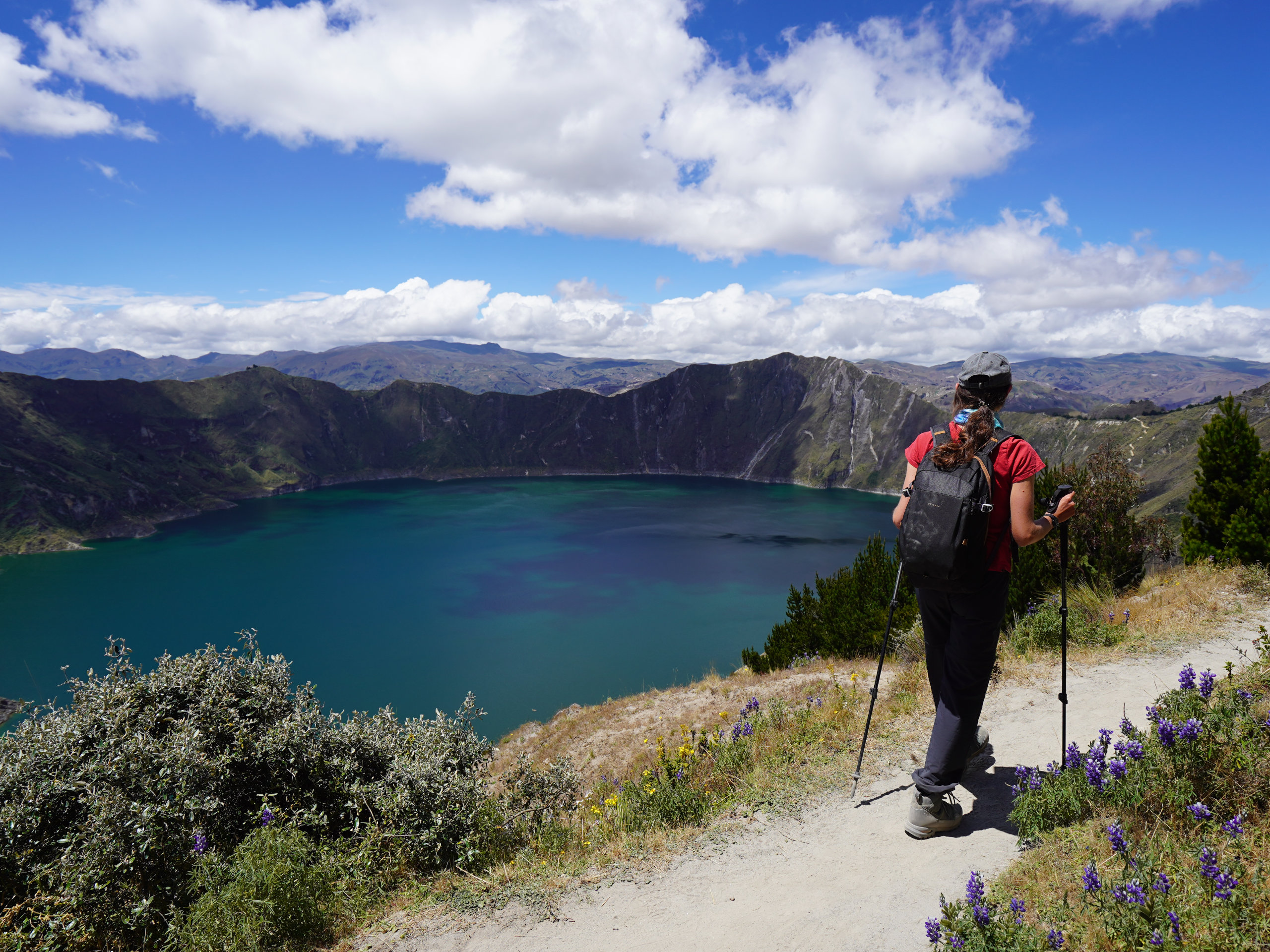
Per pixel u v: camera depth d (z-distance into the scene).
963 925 2.66
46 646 103.31
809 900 3.49
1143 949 2.43
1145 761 3.56
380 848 5.49
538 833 5.57
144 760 5.39
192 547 187.50
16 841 5.02
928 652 3.91
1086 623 8.00
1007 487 3.36
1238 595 8.62
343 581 137.75
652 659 84.62
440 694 75.88
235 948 3.97
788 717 6.95
